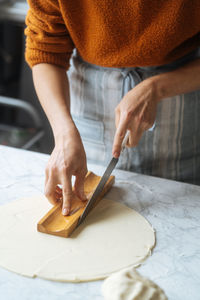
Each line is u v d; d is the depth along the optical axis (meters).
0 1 2.04
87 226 0.84
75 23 0.99
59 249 0.77
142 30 0.96
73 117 1.25
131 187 1.01
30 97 2.34
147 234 0.83
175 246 0.80
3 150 1.14
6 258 0.73
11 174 1.02
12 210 0.87
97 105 1.17
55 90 1.00
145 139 1.15
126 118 0.91
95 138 1.22
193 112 1.12
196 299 0.67
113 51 1.01
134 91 0.96
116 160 0.92
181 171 1.20
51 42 1.03
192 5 0.93
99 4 0.94
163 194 0.99
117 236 0.82
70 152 0.87
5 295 0.65
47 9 1.00
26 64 2.25
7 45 2.22
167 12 0.93
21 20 2.01
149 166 1.19
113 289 0.65
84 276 0.70
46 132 2.37
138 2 0.91
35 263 0.73
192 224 0.87
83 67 1.15
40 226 0.80
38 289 0.67
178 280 0.71
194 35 1.05
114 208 0.91
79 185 0.90
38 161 1.09
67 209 0.85
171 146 1.17
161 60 1.03
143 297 0.64
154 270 0.73
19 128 2.15
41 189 0.97
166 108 1.12
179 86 1.00
